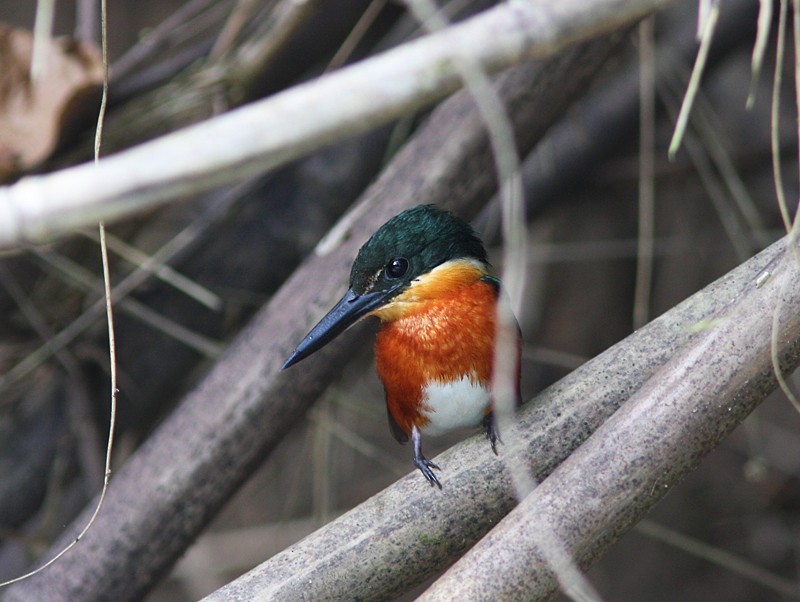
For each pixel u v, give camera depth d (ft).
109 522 10.65
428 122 10.71
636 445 10.36
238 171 10.19
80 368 10.87
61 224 10.19
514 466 10.37
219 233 10.89
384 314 10.59
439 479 10.42
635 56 11.10
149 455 10.66
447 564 10.42
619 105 11.10
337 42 10.91
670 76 11.07
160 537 10.66
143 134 10.84
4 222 10.18
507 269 10.29
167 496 10.65
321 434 10.93
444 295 10.57
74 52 10.71
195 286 10.78
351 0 10.88
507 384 10.39
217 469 10.66
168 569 10.68
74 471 10.89
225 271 10.89
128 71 10.84
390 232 10.59
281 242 10.89
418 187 10.68
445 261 10.58
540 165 11.12
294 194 10.89
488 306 10.57
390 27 10.94
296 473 11.11
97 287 10.84
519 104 10.68
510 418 10.38
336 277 10.66
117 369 10.88
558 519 10.34
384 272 10.59
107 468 10.43
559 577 10.33
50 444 10.87
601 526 10.35
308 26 10.88
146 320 10.85
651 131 10.79
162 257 10.88
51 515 10.86
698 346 10.37
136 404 10.89
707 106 11.15
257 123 10.18
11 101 10.70
